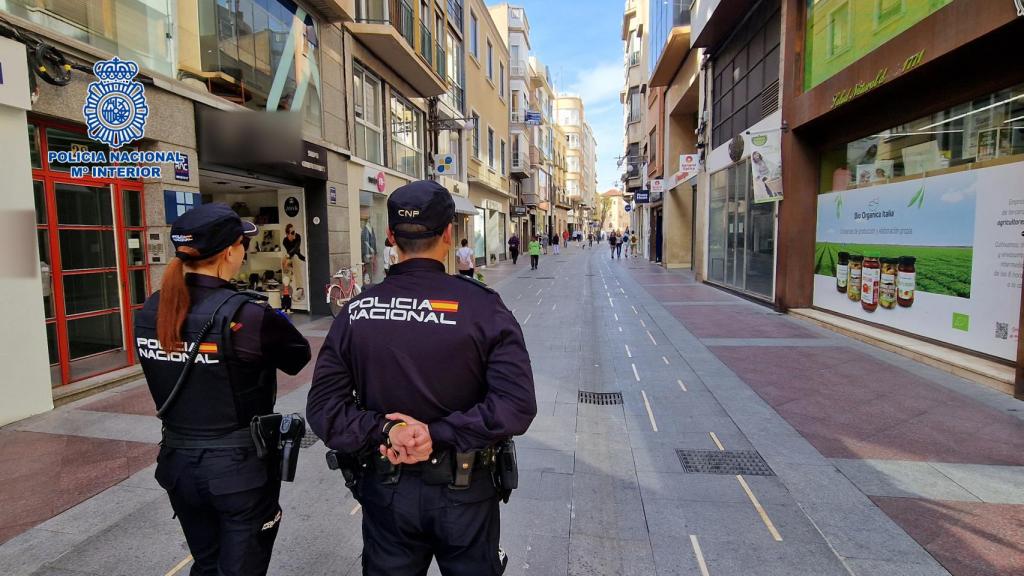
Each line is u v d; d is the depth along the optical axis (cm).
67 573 262
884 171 766
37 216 518
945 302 641
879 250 769
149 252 629
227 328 181
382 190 1284
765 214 1095
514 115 3488
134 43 621
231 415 186
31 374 476
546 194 4966
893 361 632
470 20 2150
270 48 860
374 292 166
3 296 454
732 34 1318
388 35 1135
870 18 705
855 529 290
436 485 157
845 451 389
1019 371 489
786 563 262
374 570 164
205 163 724
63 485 352
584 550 278
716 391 536
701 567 262
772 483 344
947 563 258
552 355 701
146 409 497
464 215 2027
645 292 1373
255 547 192
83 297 565
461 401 157
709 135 1535
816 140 934
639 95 3391
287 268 1048
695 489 339
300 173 901
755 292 1162
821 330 827
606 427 447
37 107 488
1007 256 555
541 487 345
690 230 2283
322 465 386
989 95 574
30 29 475
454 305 157
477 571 162
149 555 277
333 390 162
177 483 187
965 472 352
